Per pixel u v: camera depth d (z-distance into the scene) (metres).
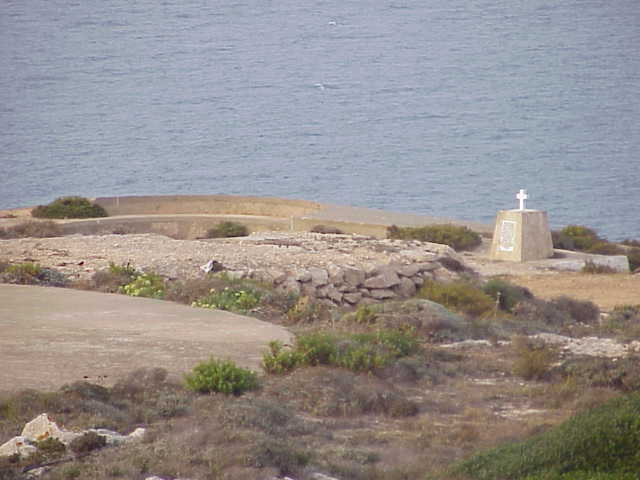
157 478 37.59
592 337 78.75
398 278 104.00
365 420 51.22
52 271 96.38
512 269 143.88
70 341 63.97
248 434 42.12
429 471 41.62
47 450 40.34
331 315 82.00
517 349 68.44
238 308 82.94
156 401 49.22
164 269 99.56
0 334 65.56
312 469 40.34
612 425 40.22
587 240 181.12
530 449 40.78
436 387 59.44
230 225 191.25
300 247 119.25
